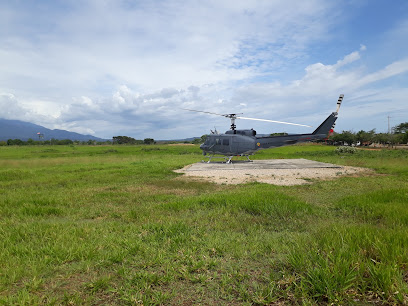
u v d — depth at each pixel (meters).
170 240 3.33
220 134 17.83
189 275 2.37
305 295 1.94
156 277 2.28
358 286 2.08
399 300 1.87
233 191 7.39
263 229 3.99
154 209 5.39
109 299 2.02
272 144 17.84
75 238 3.43
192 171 12.86
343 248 2.51
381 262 2.28
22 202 6.30
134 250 2.97
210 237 3.46
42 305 1.92
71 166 16.30
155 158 23.86
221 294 2.07
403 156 21.36
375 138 60.44
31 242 3.33
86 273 2.47
